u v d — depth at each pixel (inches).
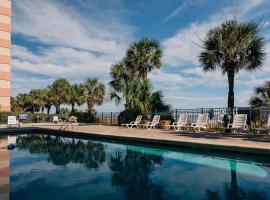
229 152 324.5
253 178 235.6
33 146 460.8
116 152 391.2
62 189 209.0
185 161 316.8
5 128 707.4
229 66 570.9
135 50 888.3
